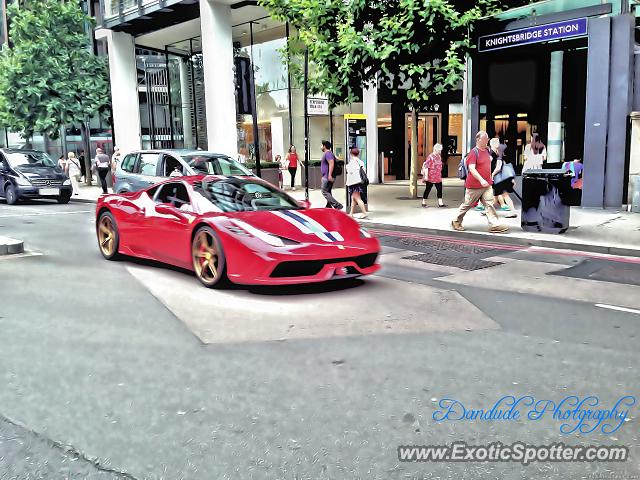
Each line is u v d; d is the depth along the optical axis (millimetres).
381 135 23438
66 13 24938
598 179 13023
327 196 13625
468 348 4383
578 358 4152
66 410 3357
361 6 14195
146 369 3992
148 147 28922
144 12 23062
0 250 8719
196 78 26734
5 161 18453
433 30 13578
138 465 2752
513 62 15320
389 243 9820
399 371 3910
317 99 15016
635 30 14156
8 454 2867
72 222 13195
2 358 4238
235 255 6043
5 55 25250
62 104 24594
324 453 2842
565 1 13367
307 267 5914
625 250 8406
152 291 6328
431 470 2684
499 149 12469
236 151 21625
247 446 2918
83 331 4891
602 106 12758
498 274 7234
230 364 4074
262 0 15945
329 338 4645
